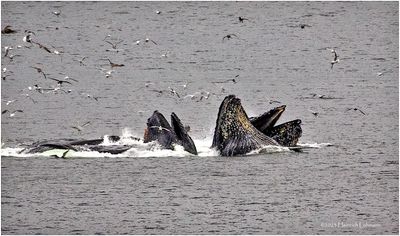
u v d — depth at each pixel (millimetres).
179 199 155875
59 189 159875
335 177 168000
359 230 144000
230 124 179250
